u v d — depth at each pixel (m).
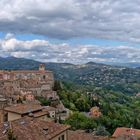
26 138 44.44
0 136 42.78
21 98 195.25
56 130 51.47
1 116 66.56
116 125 175.75
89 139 76.31
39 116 67.44
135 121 192.62
